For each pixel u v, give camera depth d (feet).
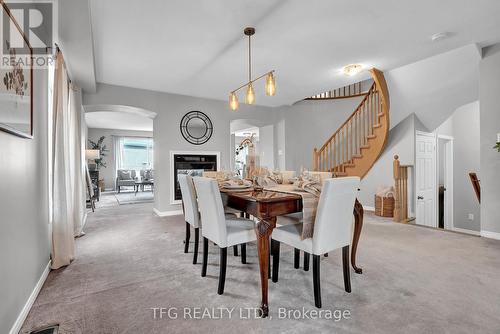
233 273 7.72
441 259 8.57
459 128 18.57
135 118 26.66
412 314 5.52
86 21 7.67
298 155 21.38
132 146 36.09
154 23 8.78
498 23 9.14
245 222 7.81
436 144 17.10
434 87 13.67
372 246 9.95
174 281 7.23
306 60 12.03
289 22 8.86
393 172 14.89
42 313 5.71
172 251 9.76
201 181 7.00
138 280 7.30
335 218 6.10
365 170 16.78
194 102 17.76
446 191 18.71
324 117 20.86
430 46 10.80
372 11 8.30
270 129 22.26
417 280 7.09
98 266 8.32
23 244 5.69
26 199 5.99
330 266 8.19
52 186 8.61
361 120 17.74
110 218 15.80
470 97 13.29
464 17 8.73
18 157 5.52
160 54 11.21
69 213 8.72
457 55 11.62
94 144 31.76
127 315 5.61
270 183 8.80
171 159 16.85
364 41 10.29
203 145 18.06
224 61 12.01
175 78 14.21
